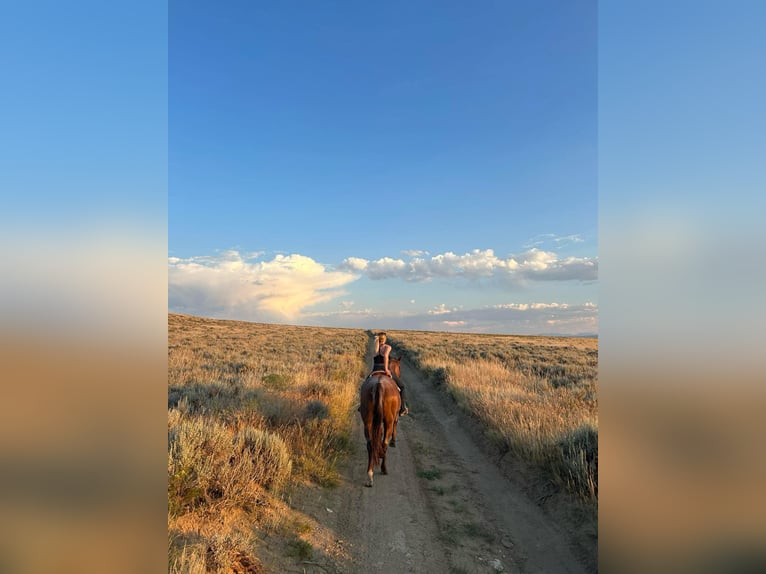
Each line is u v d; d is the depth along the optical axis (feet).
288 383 48.73
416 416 45.42
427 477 27.20
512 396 43.62
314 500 22.15
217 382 44.70
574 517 21.03
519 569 17.69
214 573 14.57
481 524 21.29
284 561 16.62
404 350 126.93
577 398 41.34
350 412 41.22
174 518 17.37
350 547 18.37
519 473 27.30
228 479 19.92
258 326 267.18
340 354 101.24
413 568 17.24
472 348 129.29
